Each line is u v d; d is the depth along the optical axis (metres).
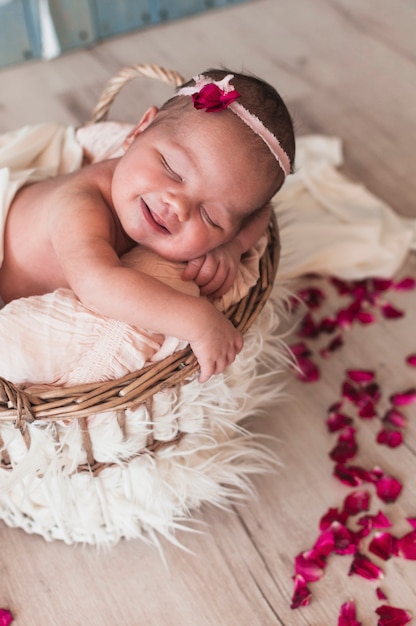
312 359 1.69
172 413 1.23
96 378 1.20
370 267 1.88
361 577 1.30
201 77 1.30
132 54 2.73
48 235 1.32
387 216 1.99
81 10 2.69
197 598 1.29
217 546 1.36
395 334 1.75
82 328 1.21
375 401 1.60
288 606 1.27
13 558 1.34
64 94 2.54
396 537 1.37
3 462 1.24
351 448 1.50
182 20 2.91
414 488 1.45
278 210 1.83
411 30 2.86
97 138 1.66
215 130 1.22
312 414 1.58
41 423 1.14
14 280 1.41
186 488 1.33
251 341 1.35
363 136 2.33
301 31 2.84
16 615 1.26
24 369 1.20
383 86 2.56
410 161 2.24
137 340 1.21
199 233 1.23
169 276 1.26
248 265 1.38
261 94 1.27
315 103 2.47
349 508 1.40
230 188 1.23
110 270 1.19
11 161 1.55
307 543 1.36
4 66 2.68
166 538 1.37
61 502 1.24
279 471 1.47
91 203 1.28
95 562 1.33
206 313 1.18
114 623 1.25
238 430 1.41
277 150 1.27
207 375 1.20
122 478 1.27
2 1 2.54
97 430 1.19
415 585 1.29
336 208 1.98
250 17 2.92
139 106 2.46
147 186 1.22
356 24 2.88
